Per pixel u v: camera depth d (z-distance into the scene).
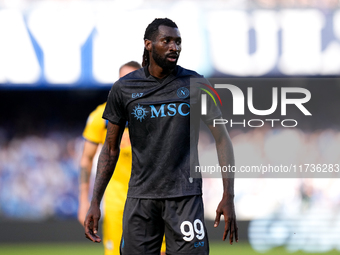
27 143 45.41
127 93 12.10
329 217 36.34
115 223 16.08
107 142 12.68
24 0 38.69
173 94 11.95
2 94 49.84
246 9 37.94
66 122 50.34
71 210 42.53
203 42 37.88
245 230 35.31
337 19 37.62
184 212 11.77
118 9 38.59
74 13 38.66
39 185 42.69
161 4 38.31
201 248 11.70
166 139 11.82
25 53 38.78
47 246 33.84
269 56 37.88
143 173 11.99
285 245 34.47
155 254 12.16
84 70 38.72
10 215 41.91
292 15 37.88
